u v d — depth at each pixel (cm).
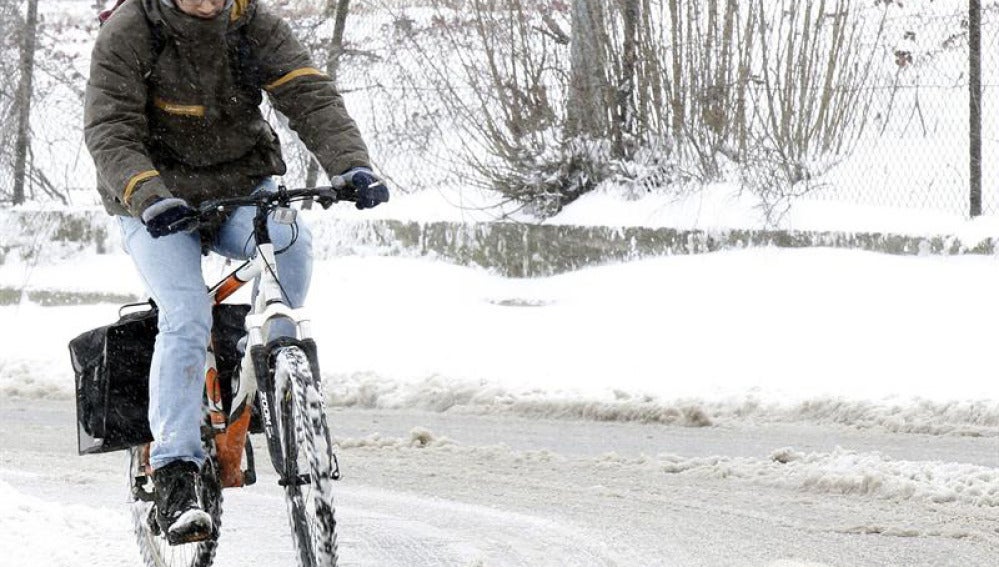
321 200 1794
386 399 4031
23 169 6297
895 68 5450
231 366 1894
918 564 2147
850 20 5338
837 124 5288
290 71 1895
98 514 2452
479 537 2388
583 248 5172
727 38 5247
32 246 6062
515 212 5488
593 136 5434
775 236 4866
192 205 1903
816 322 4275
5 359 4800
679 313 4516
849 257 4684
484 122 5544
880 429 3388
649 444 3303
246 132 1916
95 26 7062
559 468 3044
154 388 1820
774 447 3212
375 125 5822
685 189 5216
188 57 1845
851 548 2258
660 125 5366
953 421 3406
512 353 4381
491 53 5459
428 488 2850
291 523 1661
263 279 1762
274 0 5984
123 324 1898
